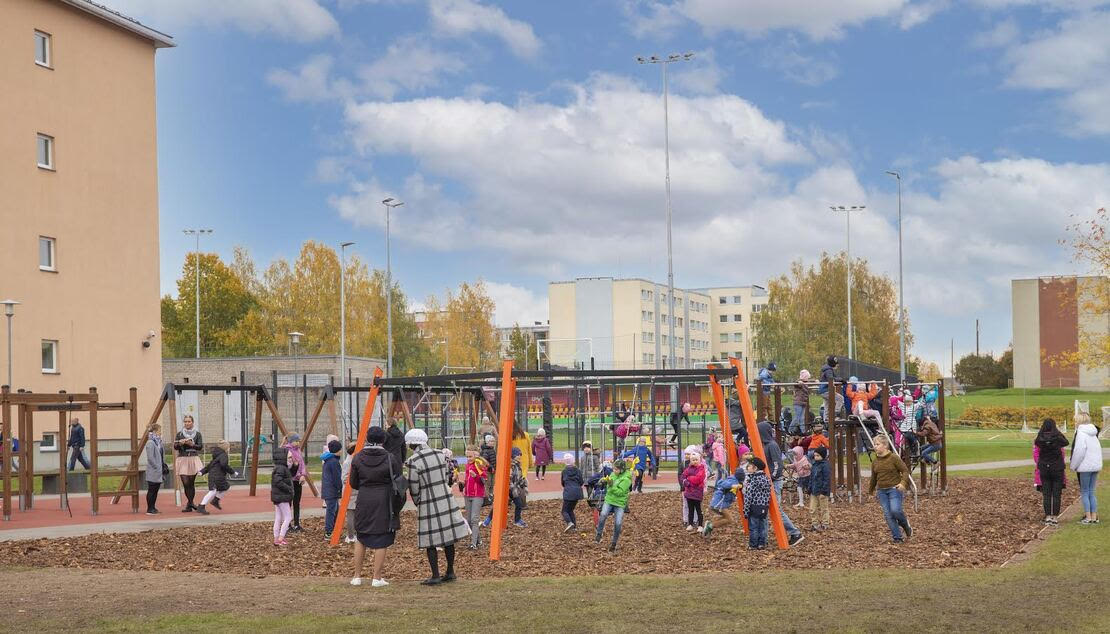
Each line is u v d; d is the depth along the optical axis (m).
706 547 18.03
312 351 92.50
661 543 18.67
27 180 39.69
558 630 10.70
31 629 10.90
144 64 45.69
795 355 93.56
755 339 97.75
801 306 99.56
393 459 13.76
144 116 45.47
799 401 27.23
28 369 39.28
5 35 38.97
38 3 40.41
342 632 10.63
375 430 13.77
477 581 14.16
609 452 37.16
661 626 10.88
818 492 19.81
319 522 22.61
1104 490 26.45
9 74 39.06
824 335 97.56
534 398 54.03
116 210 43.78
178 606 12.19
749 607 11.85
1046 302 106.12
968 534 18.69
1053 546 16.59
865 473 33.06
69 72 41.78
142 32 45.00
